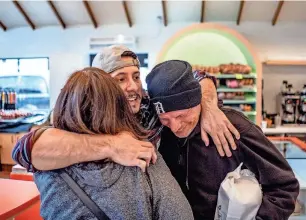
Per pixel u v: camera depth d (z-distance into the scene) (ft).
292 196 3.38
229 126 3.56
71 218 2.63
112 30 20.31
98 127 2.87
